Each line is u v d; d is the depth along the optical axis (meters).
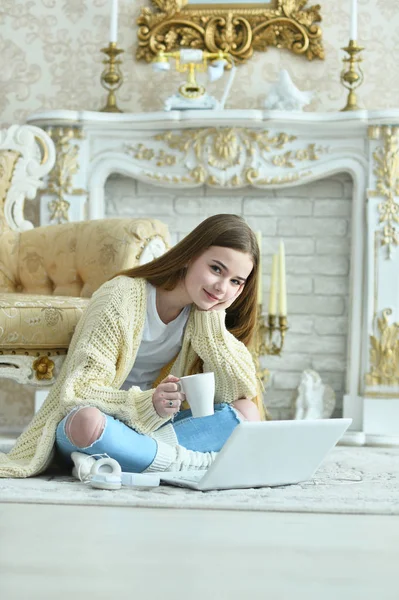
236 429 2.05
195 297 2.45
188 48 4.44
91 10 4.50
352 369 4.13
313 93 4.39
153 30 4.46
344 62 4.38
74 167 4.21
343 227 4.29
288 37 4.41
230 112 4.07
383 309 4.08
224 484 2.12
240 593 1.17
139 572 1.28
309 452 2.24
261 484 2.19
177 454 2.33
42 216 4.24
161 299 2.53
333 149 4.14
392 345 4.06
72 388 2.33
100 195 4.25
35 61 4.53
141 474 2.18
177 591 1.18
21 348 2.83
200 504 1.88
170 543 1.50
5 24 4.54
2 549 1.41
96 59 4.50
